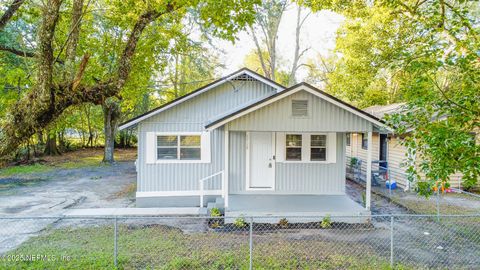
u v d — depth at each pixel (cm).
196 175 1123
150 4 572
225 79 1134
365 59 1652
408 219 921
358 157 1950
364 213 895
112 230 815
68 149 3228
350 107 898
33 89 417
